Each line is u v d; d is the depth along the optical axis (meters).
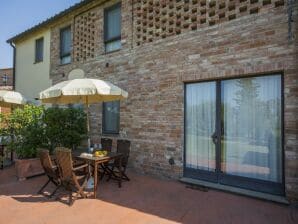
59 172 5.25
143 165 7.20
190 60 6.25
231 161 5.68
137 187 5.91
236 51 5.47
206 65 5.94
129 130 7.64
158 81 6.92
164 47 6.82
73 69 9.79
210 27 5.91
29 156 7.51
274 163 5.10
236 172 5.60
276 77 5.09
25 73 12.56
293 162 4.70
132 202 4.94
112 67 8.26
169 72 6.68
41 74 11.51
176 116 6.48
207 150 6.05
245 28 5.36
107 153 6.04
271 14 5.02
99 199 5.11
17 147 7.53
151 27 7.18
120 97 6.52
